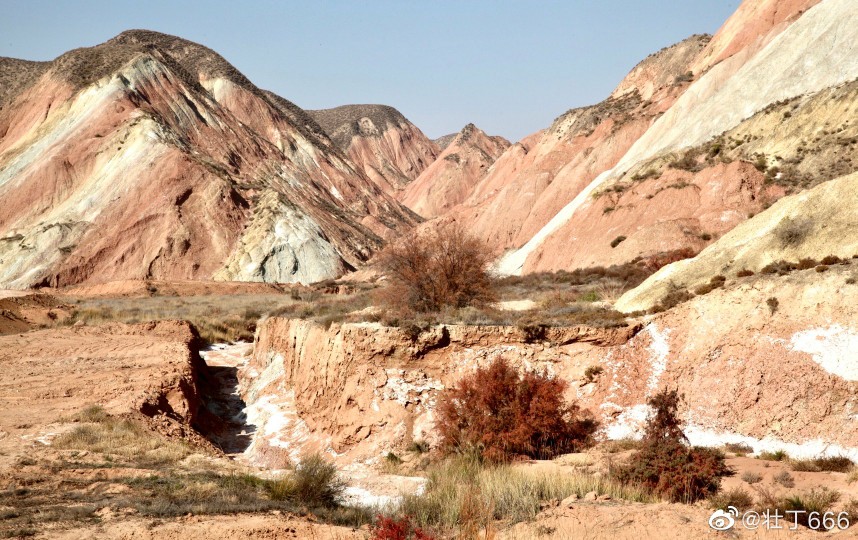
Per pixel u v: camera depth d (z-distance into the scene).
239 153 119.69
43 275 84.38
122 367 30.19
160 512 11.73
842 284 18.86
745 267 23.00
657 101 88.56
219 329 48.56
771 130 55.31
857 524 10.82
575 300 31.64
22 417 21.53
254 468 18.27
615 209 57.22
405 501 13.41
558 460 17.66
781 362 18.41
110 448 18.25
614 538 10.45
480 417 18.98
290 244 94.00
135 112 107.94
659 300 24.11
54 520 11.12
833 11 61.03
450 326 22.17
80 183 99.50
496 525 11.73
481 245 29.52
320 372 25.31
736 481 14.05
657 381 20.38
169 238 91.38
